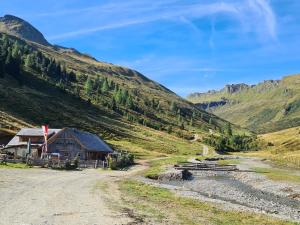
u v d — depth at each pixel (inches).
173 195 1861.5
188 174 3666.3
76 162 3501.5
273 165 5462.6
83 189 1835.6
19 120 7150.6
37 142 4808.1
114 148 6894.7
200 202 1662.2
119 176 2938.0
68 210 1181.7
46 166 3243.1
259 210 1641.2
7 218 999.6
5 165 2984.7
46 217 1043.3
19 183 1892.2
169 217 1179.3
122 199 1541.6
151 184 2431.1
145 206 1381.6
